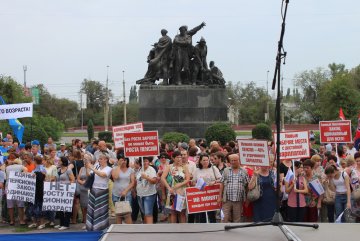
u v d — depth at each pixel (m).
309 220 13.00
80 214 18.17
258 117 127.00
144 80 42.03
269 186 11.96
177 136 35.59
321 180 13.55
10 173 15.53
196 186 12.79
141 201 13.93
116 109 128.12
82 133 103.81
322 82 114.56
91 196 13.57
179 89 41.44
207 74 42.19
